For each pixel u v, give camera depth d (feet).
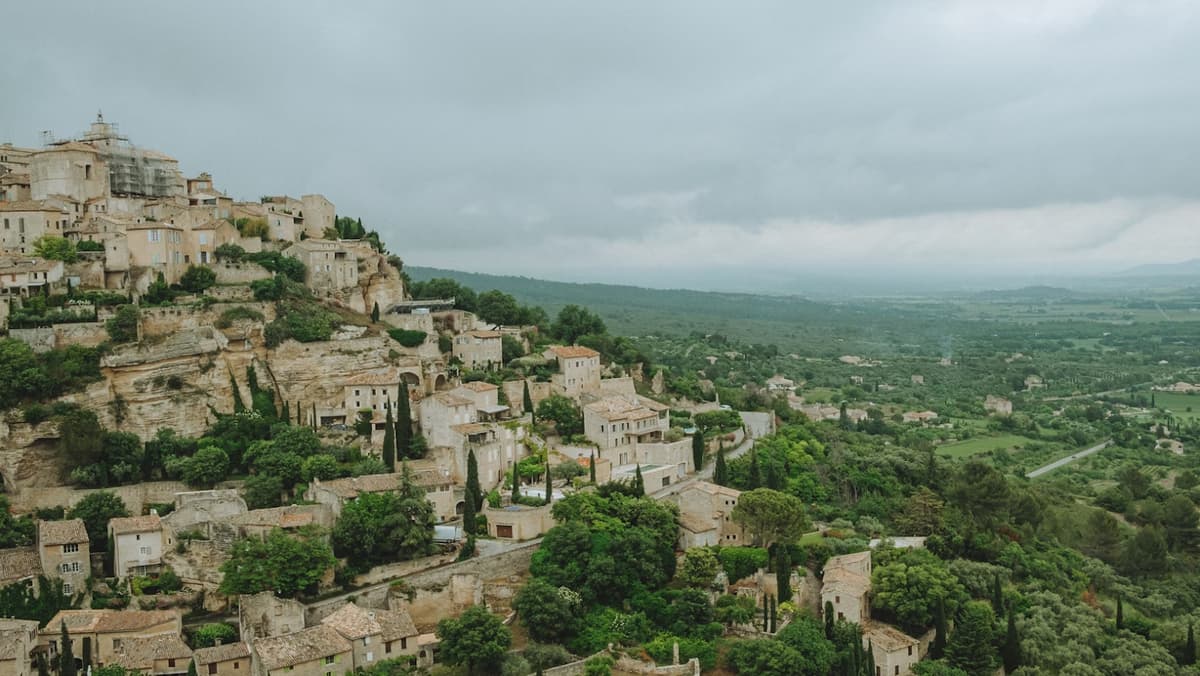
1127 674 534.37
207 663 457.27
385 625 486.38
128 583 525.34
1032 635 558.97
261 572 509.76
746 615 530.27
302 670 451.53
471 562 556.10
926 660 520.01
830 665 498.28
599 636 513.04
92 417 617.62
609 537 559.79
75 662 451.53
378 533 554.05
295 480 629.51
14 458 601.62
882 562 598.75
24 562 522.06
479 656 476.54
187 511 555.69
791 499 599.98
